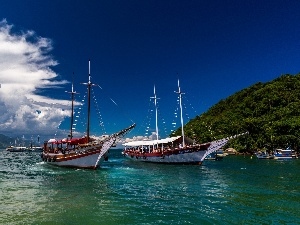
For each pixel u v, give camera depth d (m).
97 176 41.59
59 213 19.33
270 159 84.88
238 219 17.92
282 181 35.09
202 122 171.62
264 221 17.50
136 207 21.06
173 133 174.50
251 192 27.14
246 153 121.56
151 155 71.06
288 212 19.53
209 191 27.88
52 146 66.00
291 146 106.31
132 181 35.88
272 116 128.00
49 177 40.69
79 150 52.47
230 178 38.56
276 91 152.12
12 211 19.88
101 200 23.66
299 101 137.75
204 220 17.69
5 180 37.34
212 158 83.06
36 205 21.77
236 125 134.38
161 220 17.69
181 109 68.06
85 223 17.08
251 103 156.62
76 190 28.78
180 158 63.19
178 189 29.27
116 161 80.50
